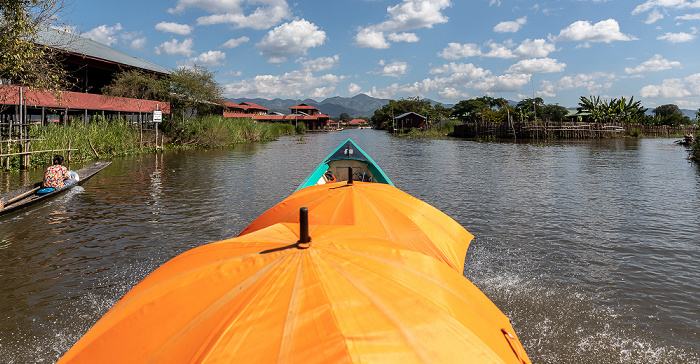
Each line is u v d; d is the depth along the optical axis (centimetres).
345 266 202
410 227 393
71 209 935
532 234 768
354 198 432
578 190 1212
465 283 243
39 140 1686
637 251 673
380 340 163
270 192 1184
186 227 808
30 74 1274
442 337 175
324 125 11475
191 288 196
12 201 935
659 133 4978
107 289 530
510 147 3114
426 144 3697
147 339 174
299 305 175
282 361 151
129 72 2803
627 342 416
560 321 457
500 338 204
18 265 603
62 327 441
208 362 152
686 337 424
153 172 1592
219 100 3397
